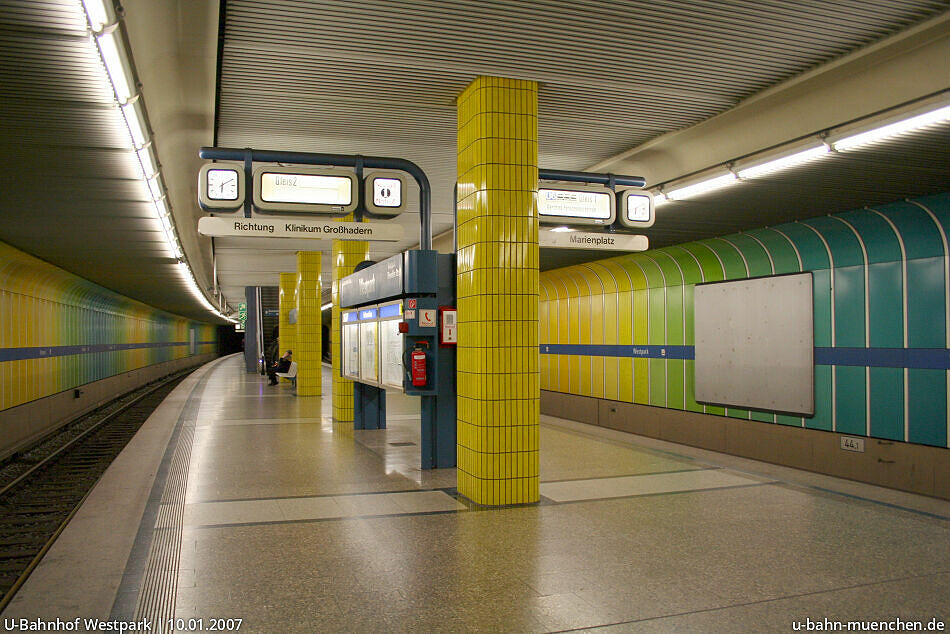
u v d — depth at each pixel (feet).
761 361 34.09
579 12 16.90
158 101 20.06
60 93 17.71
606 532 18.80
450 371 28.35
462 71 20.75
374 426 40.83
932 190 28.35
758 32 18.07
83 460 42.16
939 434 25.66
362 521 19.90
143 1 14.08
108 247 43.04
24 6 13.17
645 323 43.83
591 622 12.80
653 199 26.99
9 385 45.44
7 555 22.89
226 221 24.14
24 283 48.85
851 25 17.70
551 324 56.24
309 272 65.31
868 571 15.67
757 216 33.71
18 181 26.11
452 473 27.12
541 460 30.40
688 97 22.77
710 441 37.68
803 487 24.73
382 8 16.53
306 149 29.12
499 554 16.80
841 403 29.81
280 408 54.08
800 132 22.31
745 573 15.48
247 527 19.22
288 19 17.01
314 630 12.41
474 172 22.25
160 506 21.66
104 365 81.00
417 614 13.15
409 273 26.66
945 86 18.03
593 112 24.30
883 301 27.89
